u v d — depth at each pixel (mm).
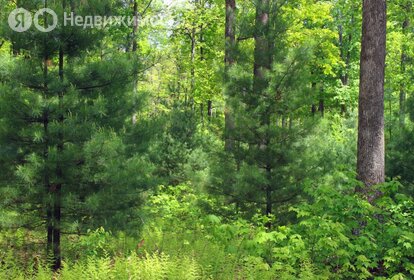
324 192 8742
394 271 8250
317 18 22016
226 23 15406
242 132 11039
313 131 10953
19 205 8500
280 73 10742
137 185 8984
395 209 8789
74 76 8617
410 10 21125
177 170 15859
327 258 8453
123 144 8836
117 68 8836
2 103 8094
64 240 9672
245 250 8695
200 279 7426
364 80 10664
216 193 11211
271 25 11594
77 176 8609
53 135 8500
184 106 19750
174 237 10562
